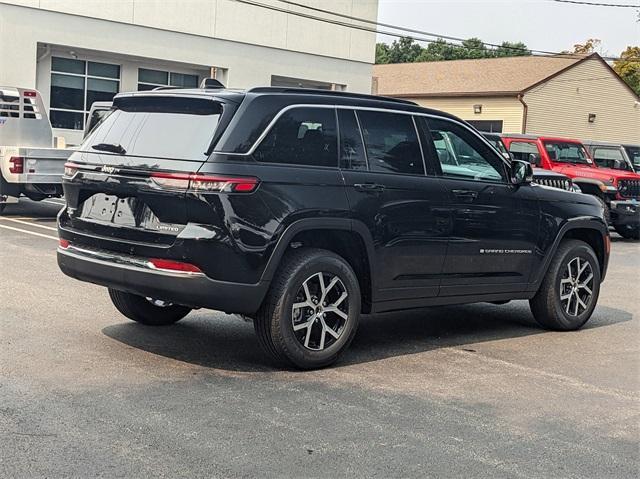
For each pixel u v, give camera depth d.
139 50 27.69
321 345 6.10
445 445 4.71
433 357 6.77
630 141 47.91
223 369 6.04
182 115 5.98
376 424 4.99
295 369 6.10
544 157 17.70
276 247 5.74
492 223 7.21
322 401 5.39
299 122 6.05
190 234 5.54
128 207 5.88
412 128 6.80
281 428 4.83
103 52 27.17
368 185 6.30
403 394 5.65
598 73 45.38
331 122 6.26
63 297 8.26
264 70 31.33
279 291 5.84
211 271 5.57
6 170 15.07
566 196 8.01
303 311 6.03
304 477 4.14
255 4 30.50
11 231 13.37
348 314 6.23
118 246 5.89
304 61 32.53
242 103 5.82
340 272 6.15
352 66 34.28
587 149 19.64
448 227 6.85
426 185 6.70
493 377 6.24
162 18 28.11
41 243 12.08
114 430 4.65
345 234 6.23
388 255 6.46
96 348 6.41
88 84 27.77
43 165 15.21
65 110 27.28
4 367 5.76
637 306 9.80
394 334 7.60
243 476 4.11
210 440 4.57
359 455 4.47
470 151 7.26
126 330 7.04
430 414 5.25
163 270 5.63
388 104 6.70
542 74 43.00
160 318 7.24
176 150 5.76
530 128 42.03
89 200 6.19
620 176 17.88
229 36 30.05
